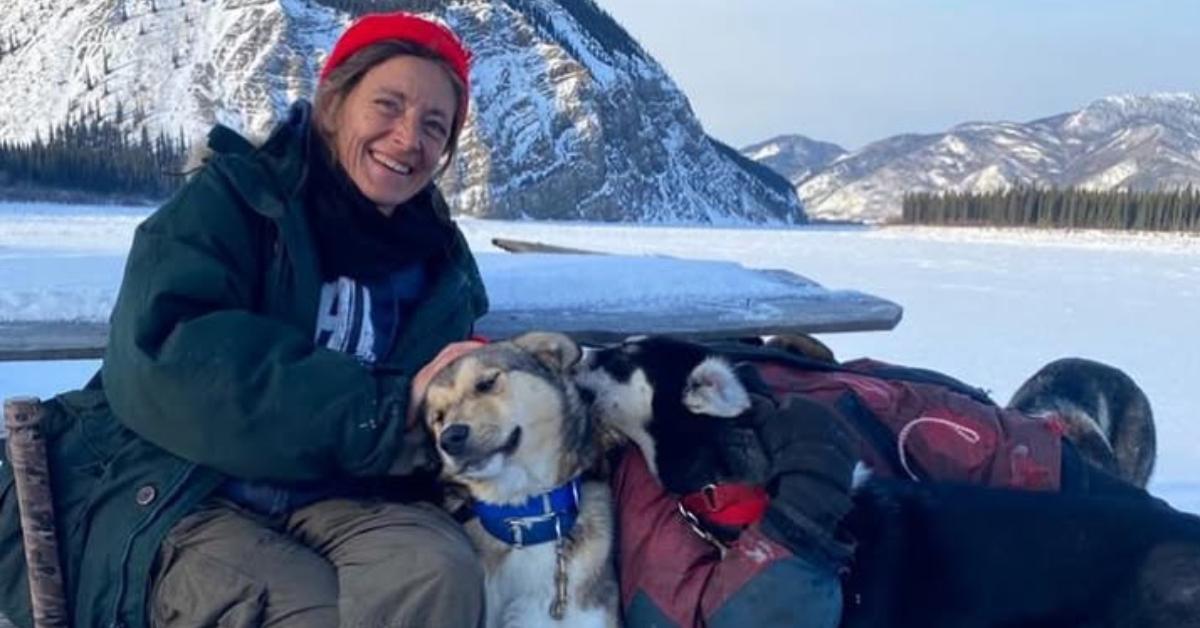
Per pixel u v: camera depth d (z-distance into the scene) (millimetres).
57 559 1243
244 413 1205
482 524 1364
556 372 1393
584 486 1395
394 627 1195
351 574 1221
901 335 6477
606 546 1380
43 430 1273
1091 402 1880
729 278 2145
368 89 1370
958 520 1398
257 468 1234
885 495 1405
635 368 1402
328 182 1365
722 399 1369
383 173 1365
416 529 1256
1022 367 5395
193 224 1271
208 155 1361
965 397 1596
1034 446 1533
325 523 1296
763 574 1290
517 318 1832
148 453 1267
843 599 1364
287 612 1210
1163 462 3385
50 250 10133
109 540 1239
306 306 1324
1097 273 13617
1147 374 5355
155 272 1238
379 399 1268
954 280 11883
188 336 1205
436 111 1401
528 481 1352
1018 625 1408
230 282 1272
